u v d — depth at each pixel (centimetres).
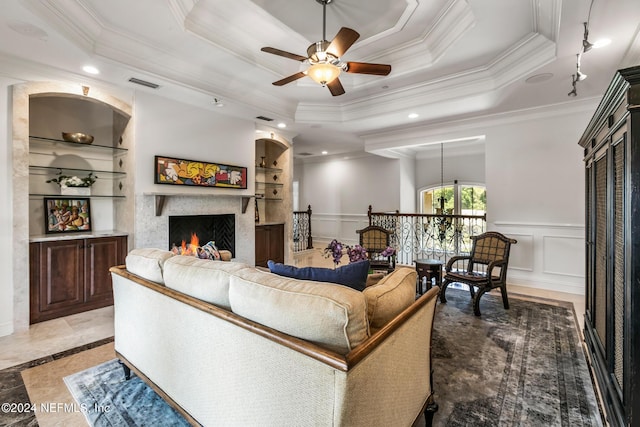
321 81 282
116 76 336
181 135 419
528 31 296
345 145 740
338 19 306
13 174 293
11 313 293
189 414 160
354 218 862
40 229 347
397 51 369
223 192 471
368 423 113
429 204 839
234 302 136
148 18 279
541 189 454
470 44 320
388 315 137
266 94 461
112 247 365
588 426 172
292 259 625
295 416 112
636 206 132
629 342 135
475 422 176
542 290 443
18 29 245
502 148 484
